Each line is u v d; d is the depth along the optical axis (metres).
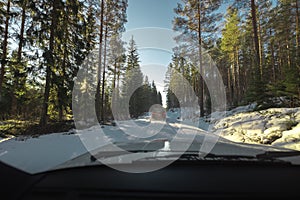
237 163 1.21
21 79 9.09
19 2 8.95
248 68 25.95
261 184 0.93
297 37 16.02
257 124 7.20
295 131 5.50
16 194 0.91
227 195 0.85
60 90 9.71
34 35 9.06
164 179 0.99
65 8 10.20
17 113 13.38
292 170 1.11
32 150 4.68
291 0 16.16
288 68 8.30
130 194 0.87
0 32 9.67
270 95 9.42
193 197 0.84
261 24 19.69
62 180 1.00
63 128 8.12
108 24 13.47
